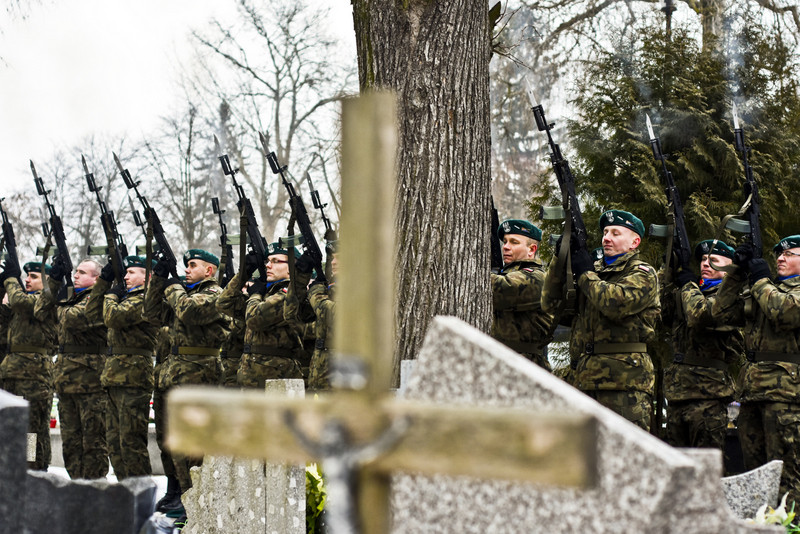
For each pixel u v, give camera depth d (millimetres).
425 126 5406
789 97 10805
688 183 10227
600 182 10539
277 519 4355
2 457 2934
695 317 7016
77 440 9742
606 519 2137
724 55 10992
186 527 4727
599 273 6570
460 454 1544
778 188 10289
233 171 8539
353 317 1590
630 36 11539
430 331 2447
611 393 6301
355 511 1615
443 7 5473
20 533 2951
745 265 6688
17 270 10750
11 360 10273
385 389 1596
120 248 9992
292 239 8000
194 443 1741
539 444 1479
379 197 1576
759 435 6836
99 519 3814
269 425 1680
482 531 2359
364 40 5613
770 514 3564
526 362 2357
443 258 5348
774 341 6609
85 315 9469
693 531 2314
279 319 8273
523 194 20922
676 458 2109
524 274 6984
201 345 8641
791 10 15414
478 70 5551
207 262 9211
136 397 8977
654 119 10391
